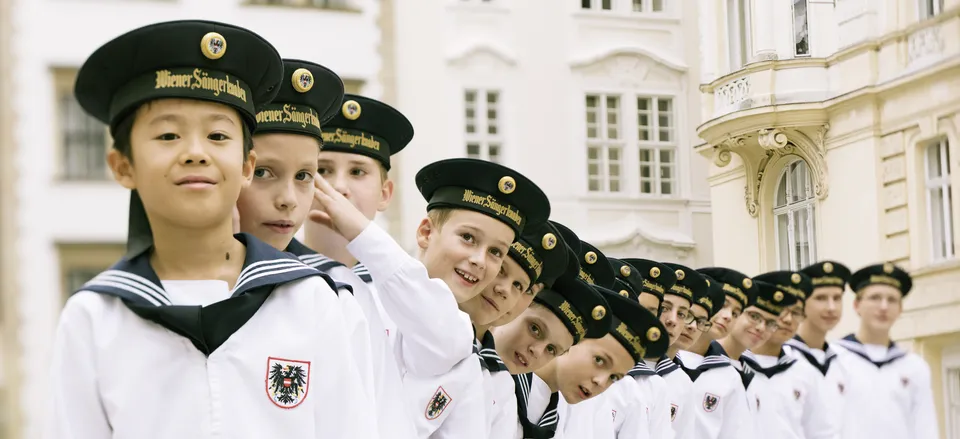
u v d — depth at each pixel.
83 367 2.16
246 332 2.23
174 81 2.18
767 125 7.32
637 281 5.56
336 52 9.47
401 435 3.13
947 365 7.86
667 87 7.83
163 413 2.18
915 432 7.61
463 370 3.58
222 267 2.30
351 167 3.62
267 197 2.92
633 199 7.75
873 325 7.59
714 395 6.60
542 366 4.27
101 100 2.25
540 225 3.81
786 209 7.55
